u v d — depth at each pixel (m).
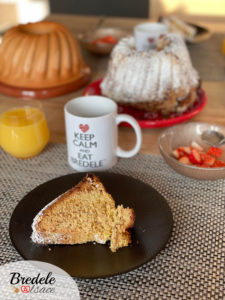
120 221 0.48
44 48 0.84
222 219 0.53
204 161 0.61
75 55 0.89
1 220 0.53
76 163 0.62
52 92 0.85
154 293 0.43
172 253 0.47
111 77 0.79
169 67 0.74
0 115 0.66
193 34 1.11
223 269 0.45
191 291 0.43
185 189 0.59
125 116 0.61
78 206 0.51
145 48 0.79
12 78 0.87
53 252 0.46
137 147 0.63
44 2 2.54
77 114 0.63
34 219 0.48
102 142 0.60
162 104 0.76
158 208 0.51
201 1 2.07
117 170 0.63
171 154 0.63
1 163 0.66
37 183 0.60
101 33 1.18
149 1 1.96
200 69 0.99
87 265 0.44
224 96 0.86
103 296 0.43
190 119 0.77
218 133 0.65
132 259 0.44
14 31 0.88
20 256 0.47
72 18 1.41
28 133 0.63
